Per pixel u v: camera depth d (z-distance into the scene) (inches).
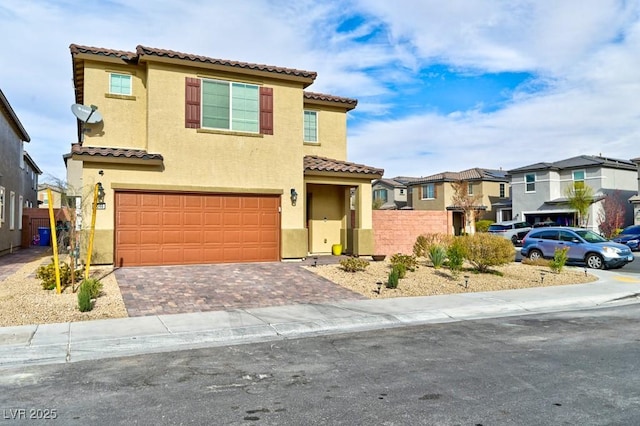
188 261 616.7
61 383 238.2
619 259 743.7
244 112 653.3
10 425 186.7
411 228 844.0
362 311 413.4
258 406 205.8
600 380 239.1
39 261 721.6
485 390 224.7
